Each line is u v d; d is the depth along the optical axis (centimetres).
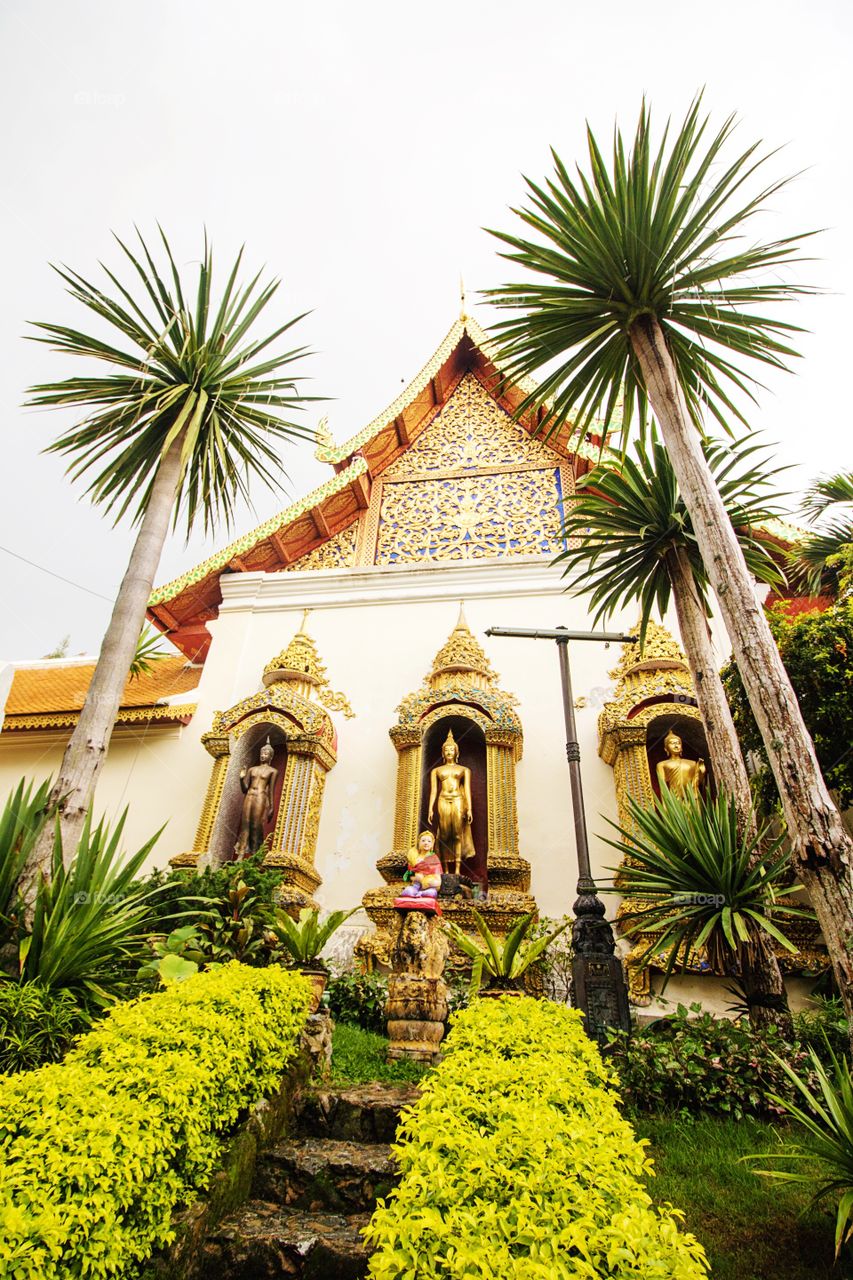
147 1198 313
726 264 691
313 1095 488
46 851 605
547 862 1001
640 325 727
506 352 760
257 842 1065
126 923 569
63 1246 266
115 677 705
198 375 891
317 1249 350
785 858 654
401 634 1264
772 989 632
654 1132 492
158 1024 406
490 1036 408
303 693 1205
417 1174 233
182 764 1183
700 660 787
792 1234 376
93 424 865
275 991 503
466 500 1466
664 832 686
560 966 875
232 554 1374
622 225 681
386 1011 634
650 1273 190
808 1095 398
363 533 1462
